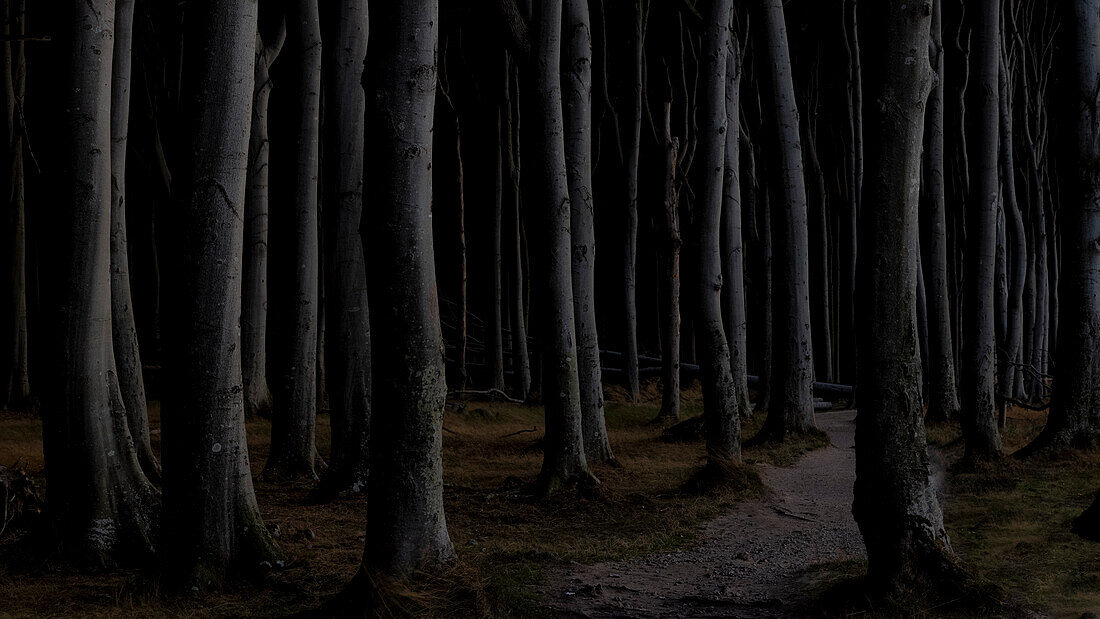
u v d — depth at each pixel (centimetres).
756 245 2630
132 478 849
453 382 2556
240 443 746
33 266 2145
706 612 640
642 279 3497
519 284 2581
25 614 662
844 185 2883
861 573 718
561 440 1140
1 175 2000
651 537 917
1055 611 595
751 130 2673
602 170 3434
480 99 2841
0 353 2025
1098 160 1336
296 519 1002
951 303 2633
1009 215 2459
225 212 724
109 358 856
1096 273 1339
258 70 1716
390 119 641
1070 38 1370
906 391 636
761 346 2486
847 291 2773
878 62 646
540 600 673
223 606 675
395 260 648
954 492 1120
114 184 1150
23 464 1340
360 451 1180
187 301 722
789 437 1703
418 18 644
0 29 1983
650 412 2431
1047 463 1284
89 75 830
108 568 797
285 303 1322
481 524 988
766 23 1730
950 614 593
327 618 621
